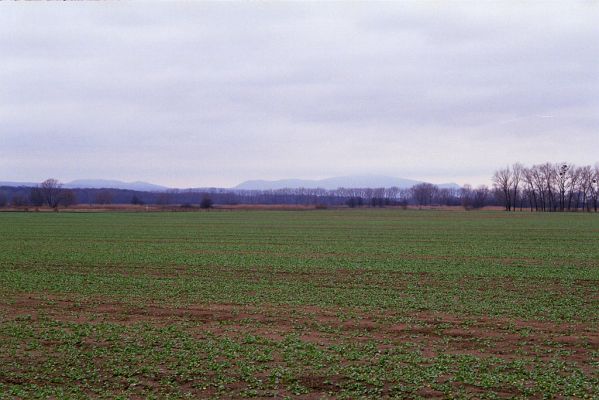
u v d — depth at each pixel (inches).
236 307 949.2
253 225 3457.2
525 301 1002.1
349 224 3612.2
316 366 619.2
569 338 742.5
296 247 2037.4
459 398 528.1
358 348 688.4
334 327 803.4
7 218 4293.8
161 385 570.6
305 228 3169.3
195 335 756.6
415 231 2930.6
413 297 1040.2
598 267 1473.9
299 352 668.7
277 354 668.1
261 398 540.7
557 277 1295.5
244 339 732.0
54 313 903.1
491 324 822.5
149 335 753.6
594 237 2517.2
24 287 1155.9
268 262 1578.5
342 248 2000.5
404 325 816.3
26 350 688.4
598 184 7578.7
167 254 1790.1
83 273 1369.3
